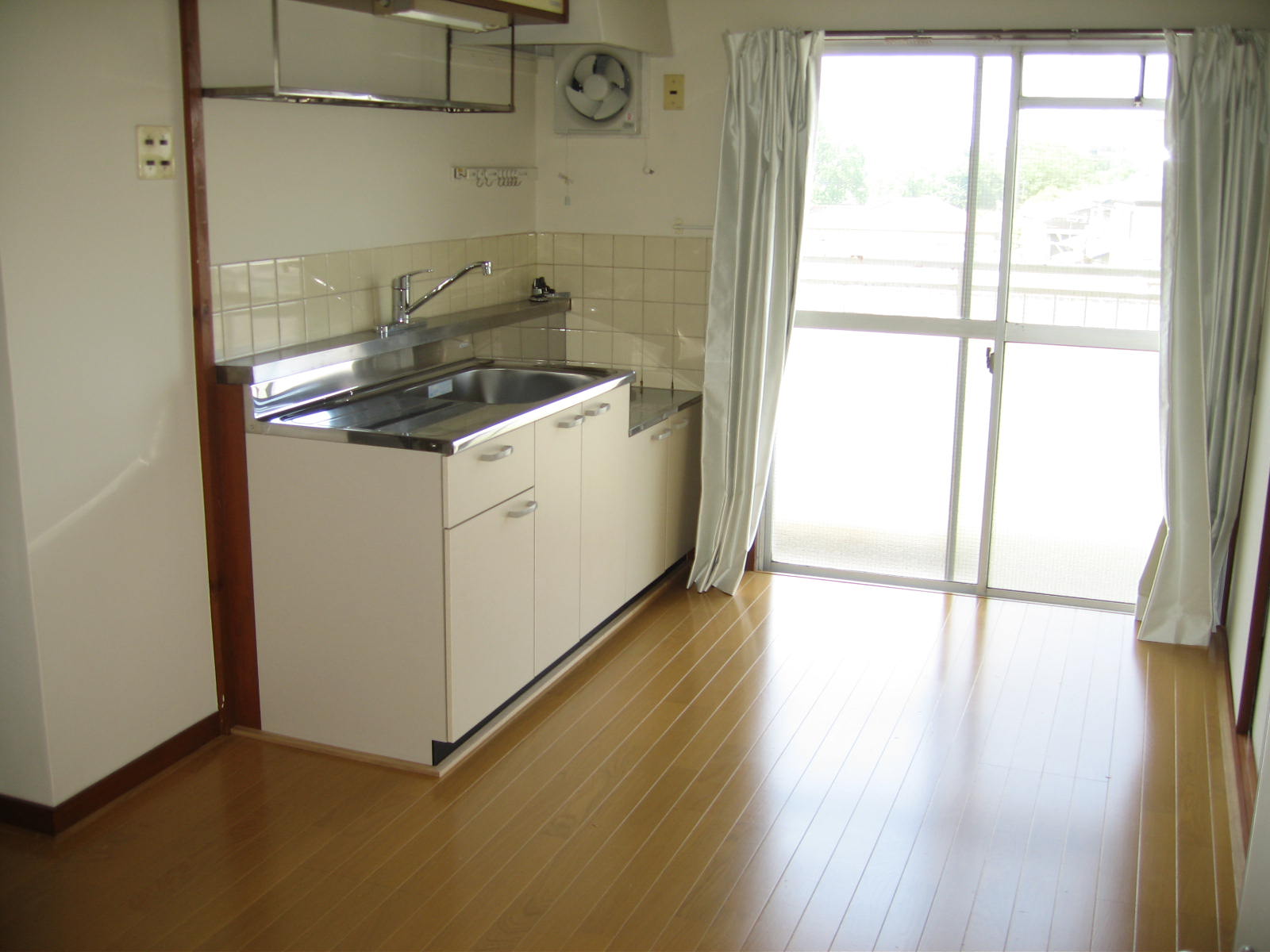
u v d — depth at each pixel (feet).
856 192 14.69
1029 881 9.07
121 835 9.55
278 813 9.93
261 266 10.94
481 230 14.48
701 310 15.23
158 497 10.10
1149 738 11.41
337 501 10.34
